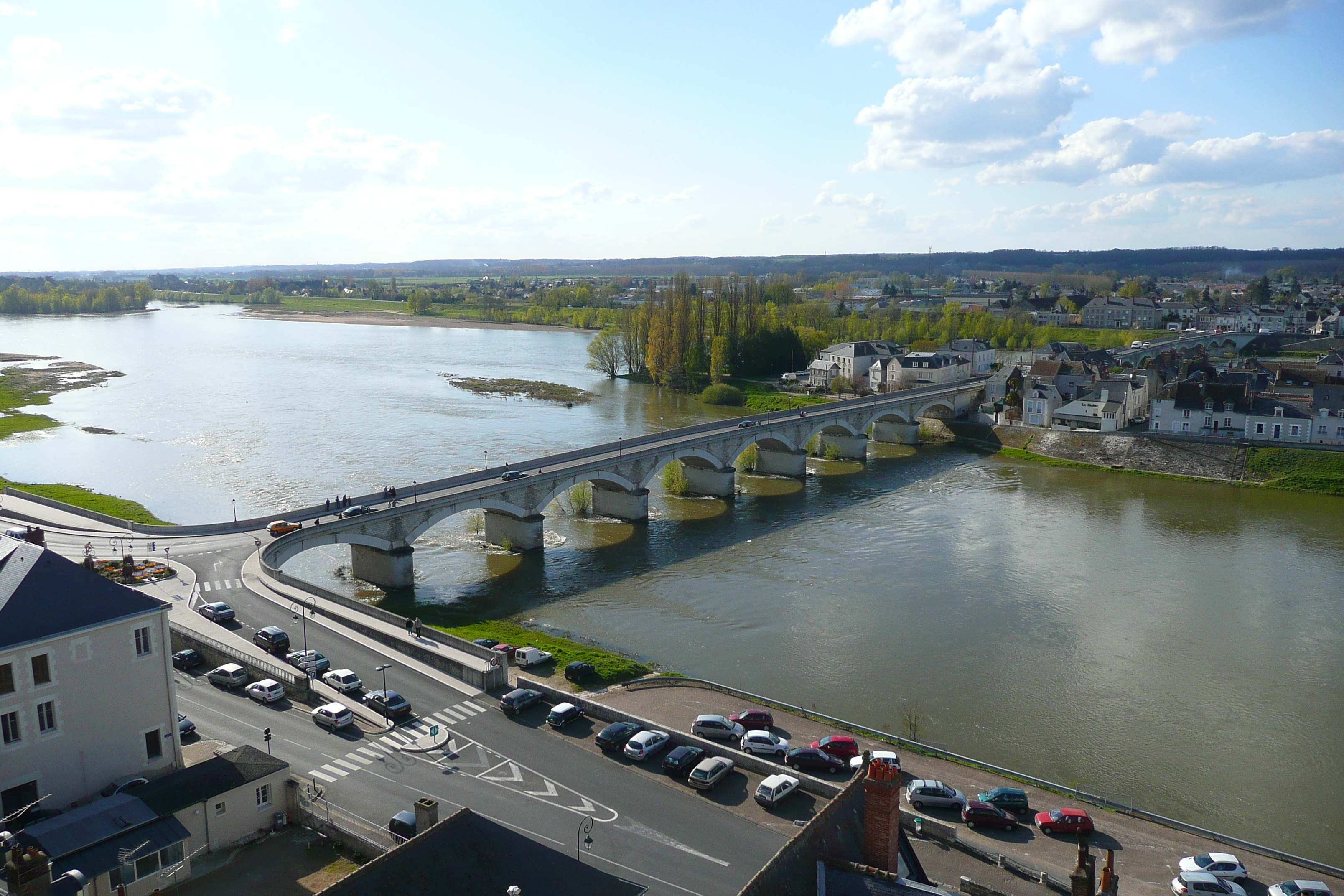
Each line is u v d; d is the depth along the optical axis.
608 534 132.25
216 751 59.03
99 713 52.09
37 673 49.28
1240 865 53.25
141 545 102.25
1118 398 196.75
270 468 158.75
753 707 74.94
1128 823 59.56
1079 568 116.94
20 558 53.00
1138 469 176.12
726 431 161.12
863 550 124.62
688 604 103.44
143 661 54.06
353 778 56.88
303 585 91.25
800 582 111.12
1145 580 112.31
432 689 70.75
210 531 106.88
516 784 57.09
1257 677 85.50
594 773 59.16
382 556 107.56
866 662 87.88
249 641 76.75
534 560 119.25
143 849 44.56
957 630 96.06
